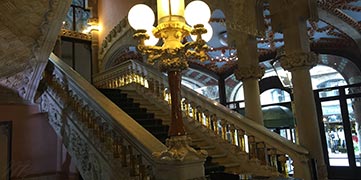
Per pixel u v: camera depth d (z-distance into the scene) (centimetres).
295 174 416
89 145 429
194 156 289
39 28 416
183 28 287
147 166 317
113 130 374
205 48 288
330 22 683
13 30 397
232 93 1145
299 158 415
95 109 417
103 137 398
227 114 526
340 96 894
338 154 888
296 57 446
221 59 1044
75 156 478
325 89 931
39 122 663
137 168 333
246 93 545
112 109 399
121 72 843
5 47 424
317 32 811
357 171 844
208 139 545
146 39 292
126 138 347
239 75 550
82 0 1135
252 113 536
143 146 317
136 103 664
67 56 1053
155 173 303
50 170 659
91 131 428
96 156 408
